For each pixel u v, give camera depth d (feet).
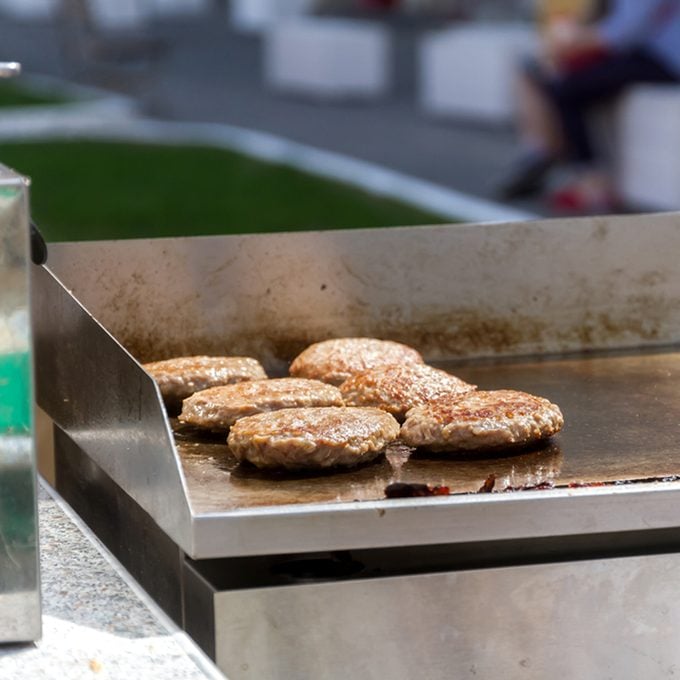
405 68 56.49
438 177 33.96
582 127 28.55
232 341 8.46
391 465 6.32
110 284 8.15
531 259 8.84
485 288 8.82
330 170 35.65
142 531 6.33
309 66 49.83
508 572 5.32
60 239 28.40
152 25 77.00
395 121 43.83
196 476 6.10
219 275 8.35
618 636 5.47
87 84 56.24
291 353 8.59
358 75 49.37
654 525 5.39
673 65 27.76
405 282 8.68
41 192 33.78
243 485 5.96
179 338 8.36
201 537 5.06
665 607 5.49
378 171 35.17
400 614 5.27
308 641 5.22
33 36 77.92
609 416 7.30
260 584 5.38
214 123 44.88
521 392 7.35
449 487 5.96
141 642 4.62
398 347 8.15
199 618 5.42
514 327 8.92
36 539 4.54
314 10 73.77
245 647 5.19
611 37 27.63
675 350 9.03
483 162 35.65
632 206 28.58
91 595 5.01
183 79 55.42
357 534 5.16
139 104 48.37
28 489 4.51
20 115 47.14
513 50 40.11
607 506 5.33
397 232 8.60
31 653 4.53
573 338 9.02
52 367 6.80
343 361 7.86
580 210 29.14
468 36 42.78
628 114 27.66
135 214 31.04
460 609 5.31
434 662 5.34
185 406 6.93
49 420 9.72
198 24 80.12
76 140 41.63
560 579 5.37
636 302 9.07
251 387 7.19
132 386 5.57
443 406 6.70
